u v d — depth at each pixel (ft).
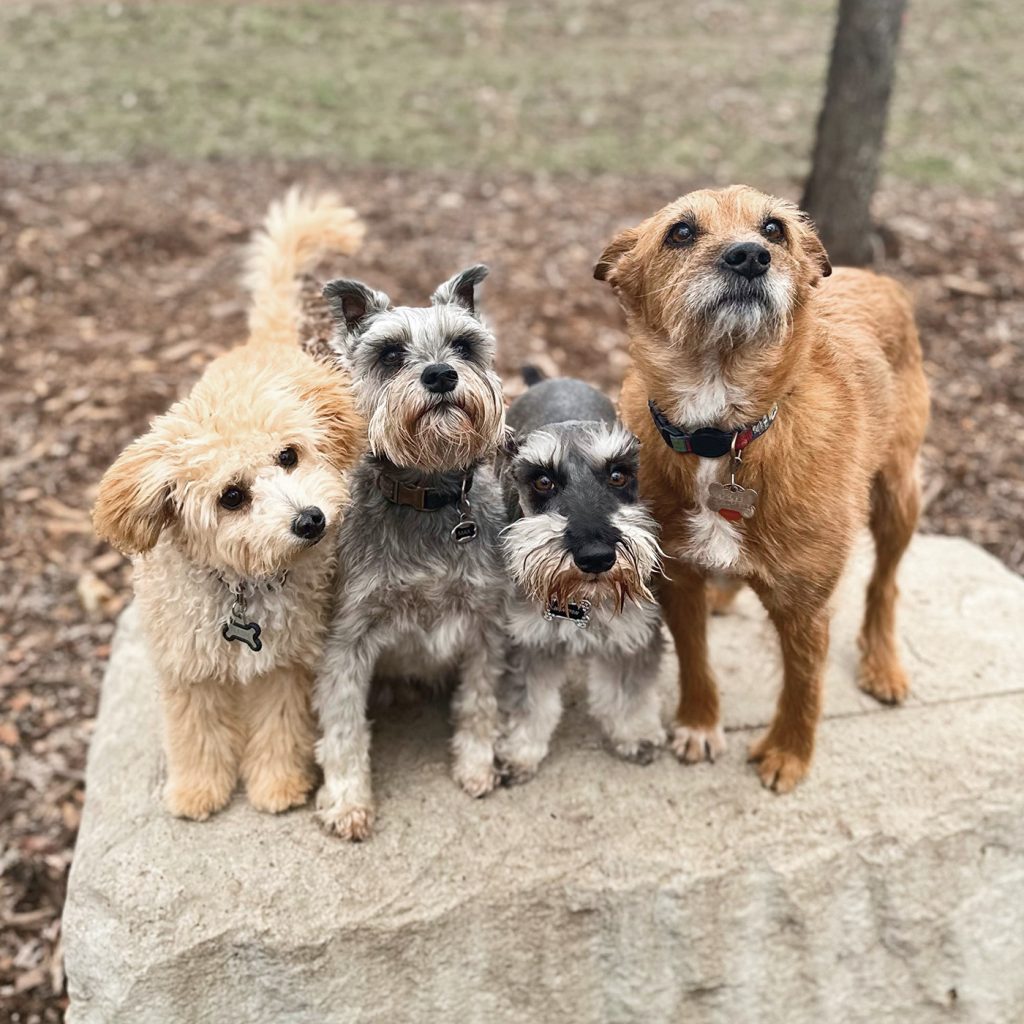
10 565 4.61
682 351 2.47
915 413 3.12
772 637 3.15
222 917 2.54
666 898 2.70
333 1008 2.61
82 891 2.60
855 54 5.85
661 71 10.29
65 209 6.86
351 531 2.64
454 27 11.37
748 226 2.42
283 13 11.47
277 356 2.58
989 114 9.20
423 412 2.48
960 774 2.90
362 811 2.69
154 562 2.54
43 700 4.14
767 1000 2.86
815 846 2.77
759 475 2.51
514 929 2.66
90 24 10.99
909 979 2.93
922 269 6.49
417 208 7.22
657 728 2.92
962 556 3.89
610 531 2.49
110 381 5.39
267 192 7.41
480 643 2.77
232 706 2.77
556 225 7.00
